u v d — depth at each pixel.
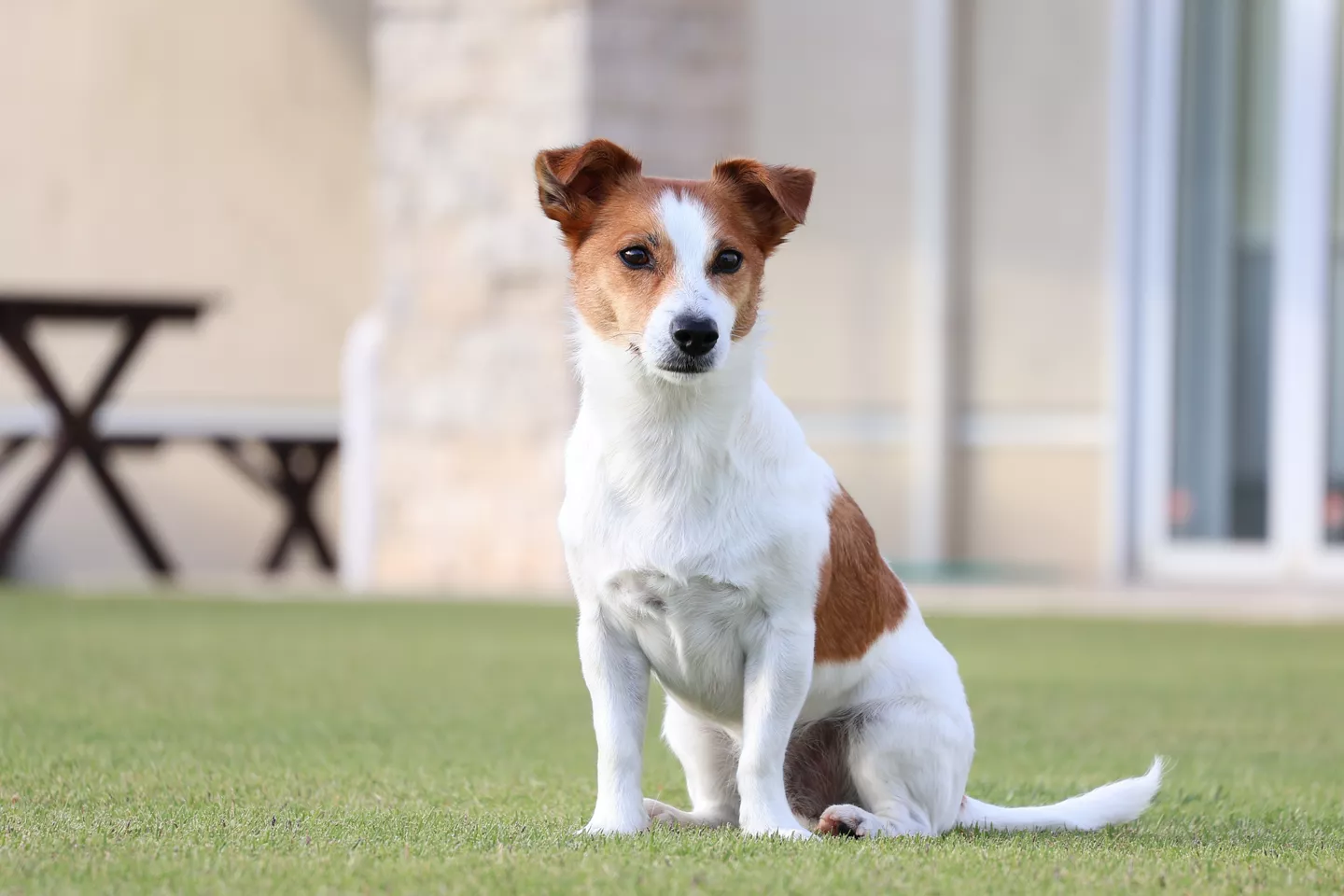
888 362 11.94
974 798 4.74
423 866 3.21
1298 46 11.29
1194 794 4.77
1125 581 11.71
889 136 11.88
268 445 13.31
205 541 14.76
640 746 4.00
